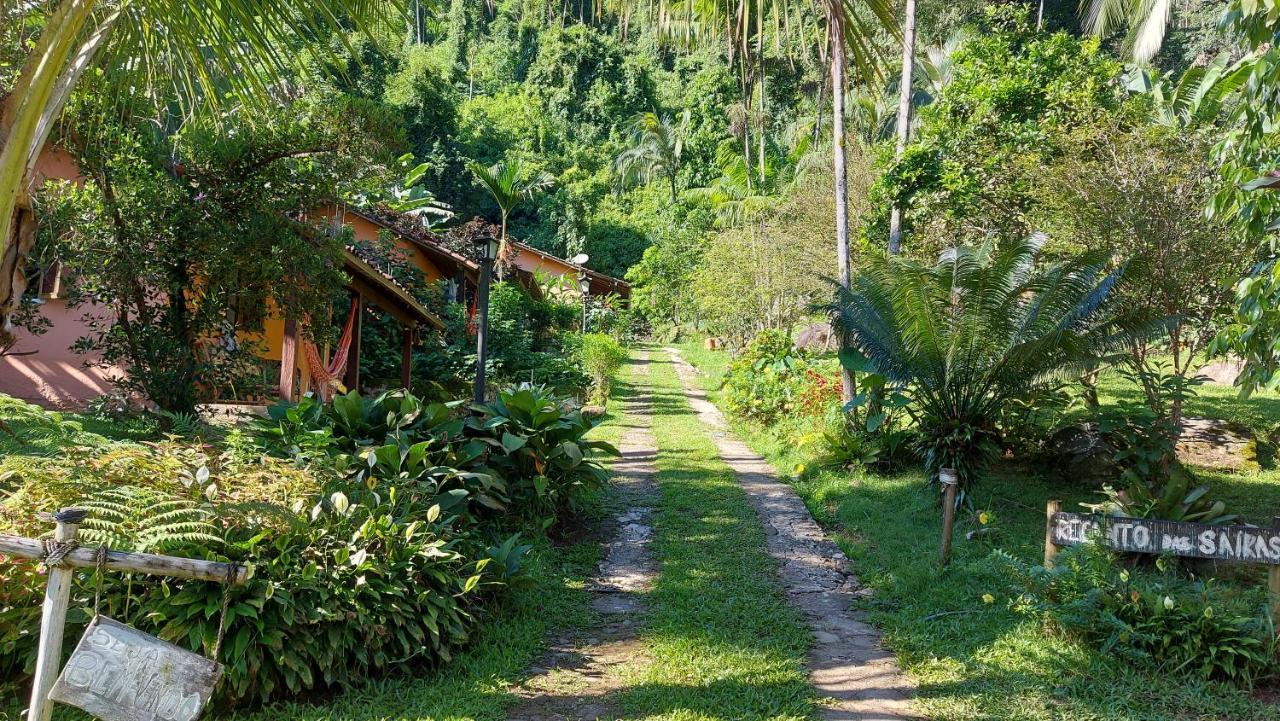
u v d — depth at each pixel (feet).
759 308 81.25
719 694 14.96
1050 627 17.49
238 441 17.63
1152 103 43.45
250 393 34.42
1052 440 33.94
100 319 30.07
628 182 167.84
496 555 18.62
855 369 32.22
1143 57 56.13
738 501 30.19
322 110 29.04
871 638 18.42
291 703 13.88
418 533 17.03
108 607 13.51
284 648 13.94
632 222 169.99
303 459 18.40
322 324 32.24
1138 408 31.63
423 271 62.03
